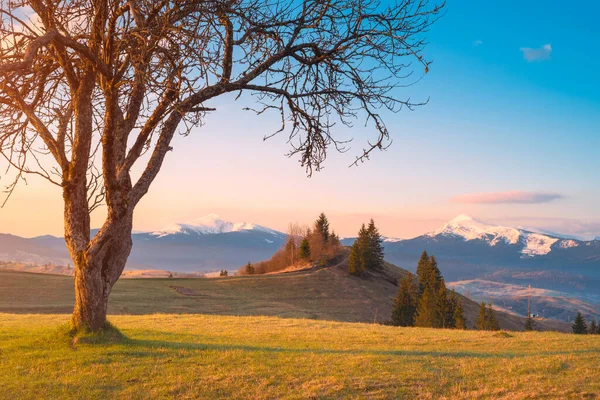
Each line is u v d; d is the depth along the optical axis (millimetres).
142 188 14625
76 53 14055
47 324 23281
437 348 18703
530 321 100688
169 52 12336
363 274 120125
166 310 72875
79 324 14477
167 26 11516
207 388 10383
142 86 14531
